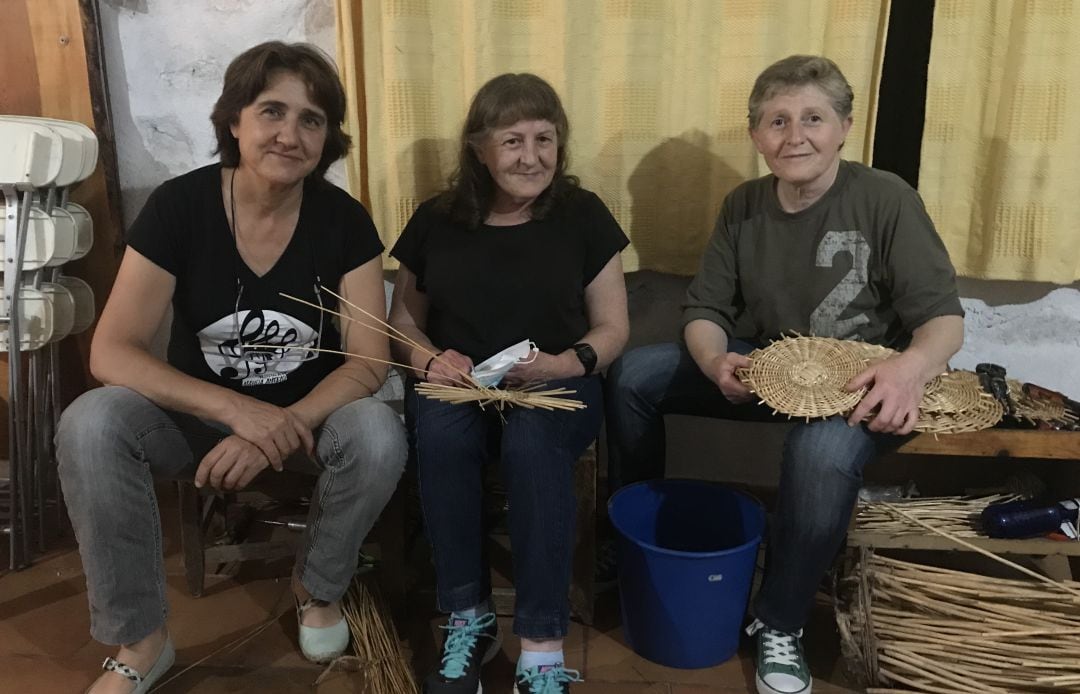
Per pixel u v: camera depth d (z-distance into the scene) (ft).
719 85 6.23
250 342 5.38
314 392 5.24
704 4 6.09
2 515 6.88
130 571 4.76
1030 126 5.89
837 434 4.94
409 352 5.85
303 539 5.33
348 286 5.53
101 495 4.58
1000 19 5.86
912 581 5.46
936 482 7.04
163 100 6.88
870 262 5.52
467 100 6.32
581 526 5.72
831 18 6.01
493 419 5.44
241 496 7.29
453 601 5.16
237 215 5.25
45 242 6.10
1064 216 6.04
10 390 6.20
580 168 6.49
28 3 6.54
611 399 6.11
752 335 6.37
